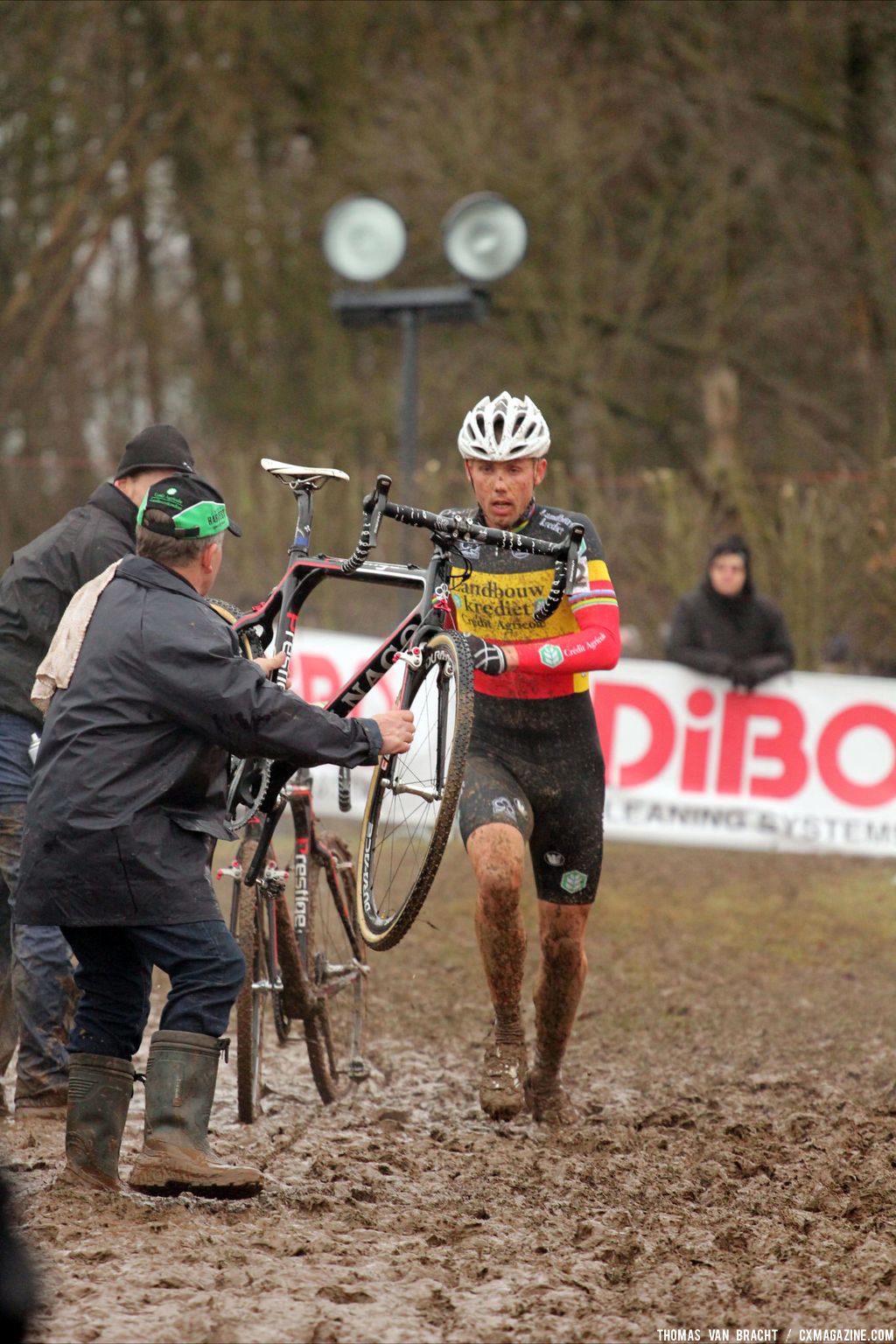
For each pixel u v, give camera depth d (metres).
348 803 11.46
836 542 30.25
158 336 59.88
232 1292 8.05
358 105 53.09
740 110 48.72
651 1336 7.68
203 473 36.22
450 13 53.16
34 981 12.16
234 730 9.43
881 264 48.31
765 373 50.53
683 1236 9.41
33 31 53.72
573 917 12.76
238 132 54.94
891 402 47.00
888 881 24.55
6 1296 5.43
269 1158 11.09
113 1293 7.90
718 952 19.84
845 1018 16.64
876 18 47.81
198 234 56.72
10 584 12.29
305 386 56.06
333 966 13.35
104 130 55.69
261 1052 12.70
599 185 49.06
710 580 23.91
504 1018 12.54
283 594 11.41
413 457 29.84
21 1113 12.09
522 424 12.20
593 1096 13.74
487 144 48.31
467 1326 7.73
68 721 9.48
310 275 53.62
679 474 33.31
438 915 22.09
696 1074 14.49
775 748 24.05
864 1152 11.66
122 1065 10.07
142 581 9.74
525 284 48.22
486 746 12.76
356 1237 9.12
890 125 48.91
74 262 57.94
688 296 50.06
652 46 50.34
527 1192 10.48
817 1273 8.71
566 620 12.48
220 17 54.22
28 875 9.50
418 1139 12.05
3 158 54.84
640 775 24.36
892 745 23.72
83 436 59.38
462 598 12.55
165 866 9.47
